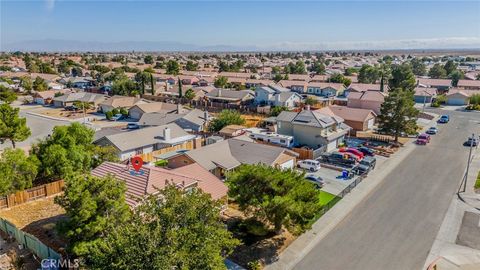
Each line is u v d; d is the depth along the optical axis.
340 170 44.28
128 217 20.44
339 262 24.27
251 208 27.00
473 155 49.06
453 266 23.64
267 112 81.75
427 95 95.38
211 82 126.50
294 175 27.06
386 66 172.75
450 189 36.94
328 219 30.45
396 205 33.28
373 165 44.22
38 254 23.94
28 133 47.59
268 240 26.81
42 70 157.12
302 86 111.38
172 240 14.34
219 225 17.89
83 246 20.28
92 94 92.94
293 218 23.91
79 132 39.03
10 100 95.44
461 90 97.56
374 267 23.72
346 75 148.25
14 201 32.69
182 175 30.12
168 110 78.25
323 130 52.41
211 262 15.27
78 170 33.06
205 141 54.34
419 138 55.62
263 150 42.53
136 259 13.66
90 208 20.98
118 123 73.81
